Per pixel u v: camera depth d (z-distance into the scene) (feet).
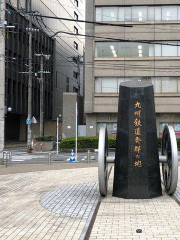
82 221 22.85
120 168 30.50
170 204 27.43
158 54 105.29
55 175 47.01
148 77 105.60
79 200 29.50
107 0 106.01
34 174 48.32
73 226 21.70
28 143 98.63
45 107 161.38
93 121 107.96
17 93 134.21
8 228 21.52
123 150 30.32
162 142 35.09
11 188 36.81
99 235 19.83
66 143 97.91
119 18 106.11
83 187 36.40
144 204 27.50
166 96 104.53
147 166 29.63
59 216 24.26
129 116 29.89
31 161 70.79
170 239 18.83
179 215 24.08
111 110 105.60
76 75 212.64
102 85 106.42
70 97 114.42
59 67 180.04
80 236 19.61
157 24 104.88
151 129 30.19
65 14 183.83
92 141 97.25
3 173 49.98
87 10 107.14
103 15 106.52
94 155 86.07
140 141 29.63
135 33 105.50
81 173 48.75
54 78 172.04
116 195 30.78
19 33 135.44
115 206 26.96
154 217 23.59
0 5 60.13
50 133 178.70
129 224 21.99
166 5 105.29
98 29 106.32
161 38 104.78
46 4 155.84
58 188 36.11
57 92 177.78
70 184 38.78
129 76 105.81
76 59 185.37
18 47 133.39
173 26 104.73
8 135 141.90
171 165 29.14
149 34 105.19
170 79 104.88
